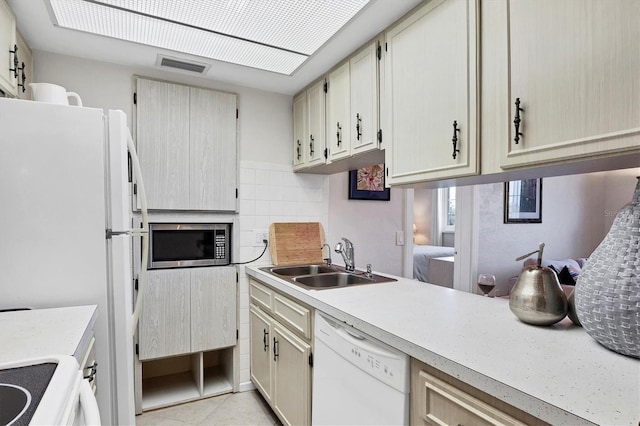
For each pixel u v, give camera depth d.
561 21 1.04
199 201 2.42
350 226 3.04
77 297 1.37
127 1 1.57
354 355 1.28
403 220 3.30
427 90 1.51
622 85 0.90
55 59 2.09
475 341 1.03
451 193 6.83
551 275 1.17
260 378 2.33
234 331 2.51
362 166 2.49
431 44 1.49
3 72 1.49
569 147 1.02
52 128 1.35
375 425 1.18
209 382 2.59
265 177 2.68
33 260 1.32
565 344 1.00
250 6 1.61
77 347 0.90
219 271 2.46
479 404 0.85
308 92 2.55
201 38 1.91
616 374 0.81
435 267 4.27
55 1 1.56
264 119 2.69
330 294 1.65
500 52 1.21
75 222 1.37
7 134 1.29
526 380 0.78
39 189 1.33
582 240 4.46
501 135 1.21
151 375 2.64
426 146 1.52
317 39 1.90
